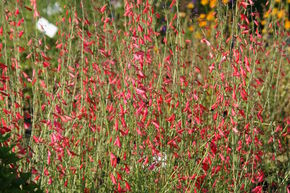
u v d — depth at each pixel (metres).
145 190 3.66
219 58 3.83
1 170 2.67
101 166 3.41
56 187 3.54
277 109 4.99
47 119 3.45
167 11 3.96
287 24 6.22
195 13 4.55
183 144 3.71
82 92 3.59
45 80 3.81
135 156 3.62
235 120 3.60
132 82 3.39
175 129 3.68
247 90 3.62
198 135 3.81
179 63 3.91
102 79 3.77
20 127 3.50
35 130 3.67
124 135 3.45
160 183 3.68
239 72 3.67
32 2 3.60
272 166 4.39
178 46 3.91
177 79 3.83
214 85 4.05
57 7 5.14
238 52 3.58
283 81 5.63
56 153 3.58
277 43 4.48
